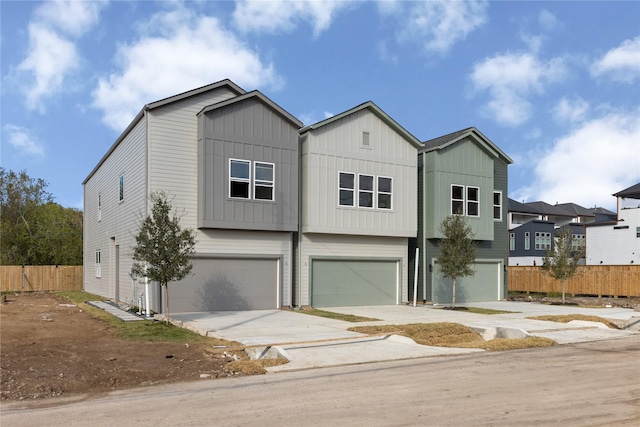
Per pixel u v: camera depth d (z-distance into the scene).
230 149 19.31
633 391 7.95
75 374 9.34
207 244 19.17
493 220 26.12
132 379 9.15
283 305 20.61
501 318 18.09
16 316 17.75
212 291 19.34
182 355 11.12
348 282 22.50
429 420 6.45
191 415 6.82
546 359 10.88
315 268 21.77
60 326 15.31
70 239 42.06
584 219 65.44
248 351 11.64
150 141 18.58
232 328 14.93
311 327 15.21
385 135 23.05
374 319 17.44
